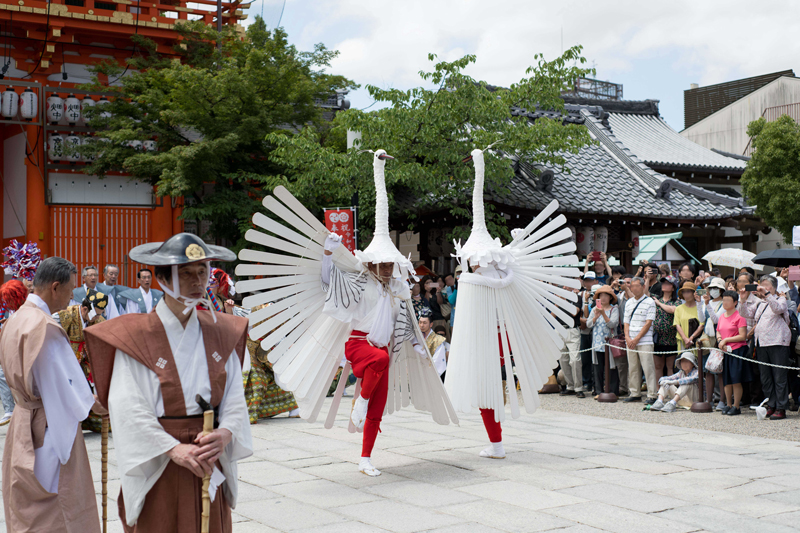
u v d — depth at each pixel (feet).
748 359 27.14
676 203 53.52
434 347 30.71
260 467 18.03
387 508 14.16
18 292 13.61
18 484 10.68
